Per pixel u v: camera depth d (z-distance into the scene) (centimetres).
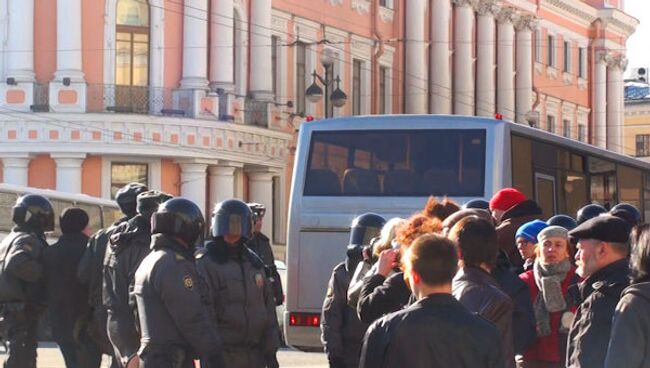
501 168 1812
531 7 6050
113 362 1208
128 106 3731
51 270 1304
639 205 2512
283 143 4194
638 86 8588
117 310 1070
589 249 773
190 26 3847
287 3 4353
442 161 1828
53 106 3666
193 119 3778
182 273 894
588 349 757
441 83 5284
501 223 1108
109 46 3753
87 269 1214
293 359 2334
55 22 3722
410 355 629
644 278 689
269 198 4128
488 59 5700
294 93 4400
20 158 3678
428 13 5281
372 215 1145
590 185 2205
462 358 628
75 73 3691
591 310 761
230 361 1025
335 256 1830
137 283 909
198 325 892
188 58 3841
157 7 3803
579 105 6644
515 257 1092
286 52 4350
